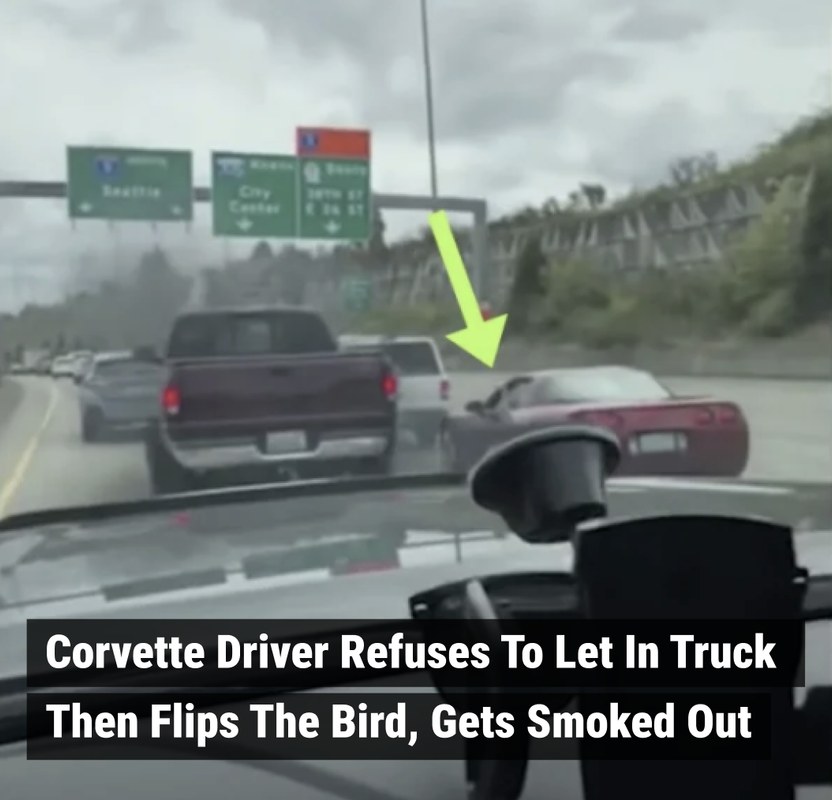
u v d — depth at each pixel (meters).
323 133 23.98
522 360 35.44
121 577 2.51
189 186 23.56
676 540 1.31
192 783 1.46
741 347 32.31
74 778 1.47
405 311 37.12
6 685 1.64
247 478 12.43
